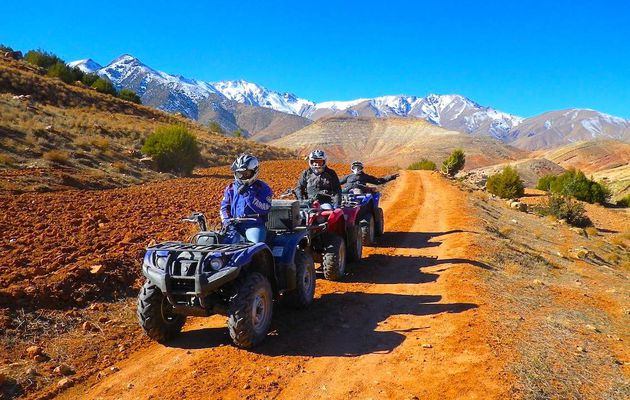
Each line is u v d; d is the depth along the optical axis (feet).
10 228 35.88
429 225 49.34
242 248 18.89
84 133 104.27
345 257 31.17
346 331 21.13
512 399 14.80
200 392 15.90
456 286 27.09
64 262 27.45
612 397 15.56
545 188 169.48
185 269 18.02
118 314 22.81
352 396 15.58
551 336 20.52
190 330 21.49
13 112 96.53
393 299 25.45
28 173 61.82
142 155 99.81
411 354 18.51
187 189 70.69
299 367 17.66
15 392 15.72
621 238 76.48
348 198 37.29
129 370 17.62
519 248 42.32
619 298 30.73
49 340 19.54
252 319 18.34
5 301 21.31
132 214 45.65
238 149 166.61
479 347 18.62
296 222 23.93
